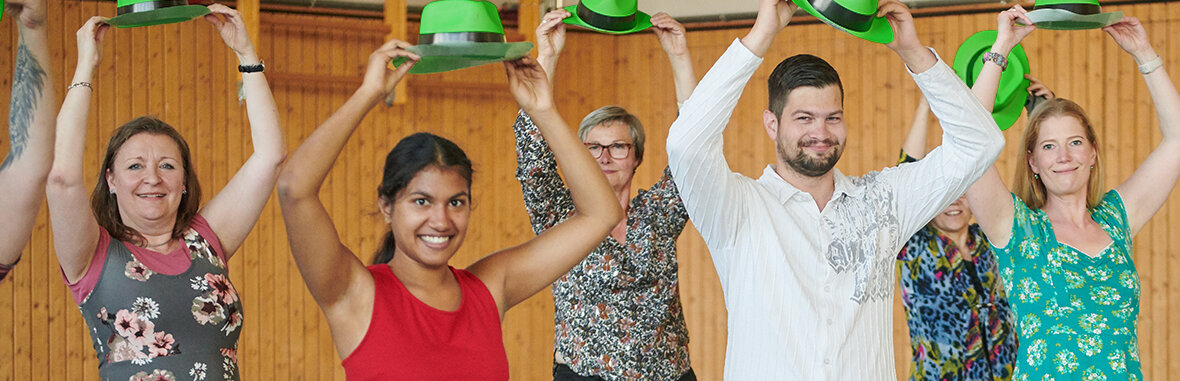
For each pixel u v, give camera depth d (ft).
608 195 7.16
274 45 18.56
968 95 8.09
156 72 17.57
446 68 6.94
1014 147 19.65
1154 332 18.92
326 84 19.17
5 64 16.31
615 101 22.36
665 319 11.07
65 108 7.62
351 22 18.86
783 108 8.16
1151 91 10.38
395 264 6.57
